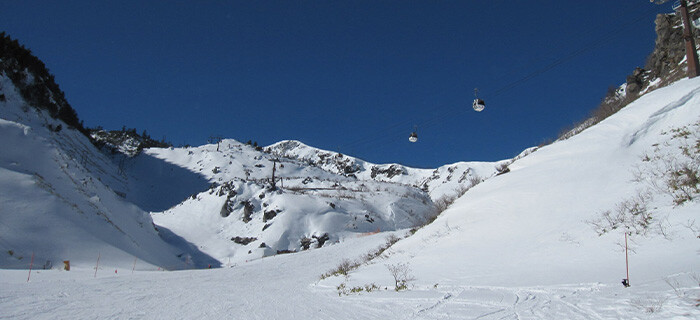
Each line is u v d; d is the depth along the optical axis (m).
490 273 11.16
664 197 11.92
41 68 102.38
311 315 8.32
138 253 36.22
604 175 15.98
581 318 5.75
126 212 47.19
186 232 57.62
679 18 31.81
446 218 20.59
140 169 125.44
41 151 41.31
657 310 5.37
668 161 14.05
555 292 7.61
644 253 9.28
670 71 28.52
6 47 85.75
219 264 46.41
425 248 17.70
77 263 27.80
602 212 13.21
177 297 11.76
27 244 27.25
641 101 20.98
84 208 36.44
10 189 31.59
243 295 12.59
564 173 17.97
